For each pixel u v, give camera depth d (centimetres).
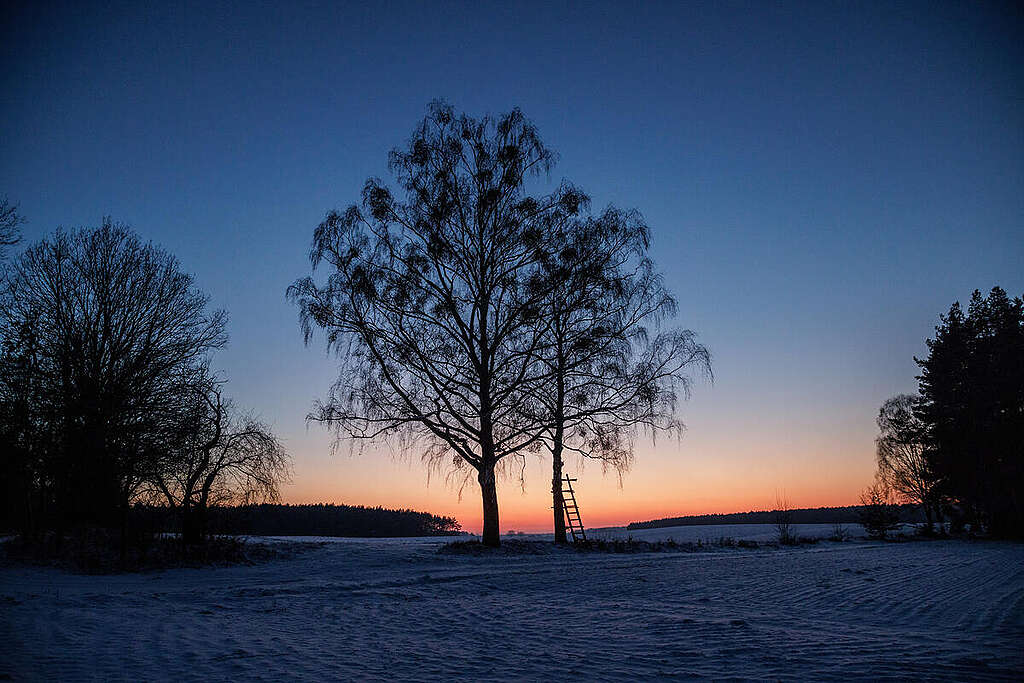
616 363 2702
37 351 2541
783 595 1420
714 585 1641
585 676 731
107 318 2728
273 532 4938
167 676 723
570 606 1282
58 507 2548
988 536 4584
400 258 2731
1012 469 4584
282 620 1145
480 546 2752
